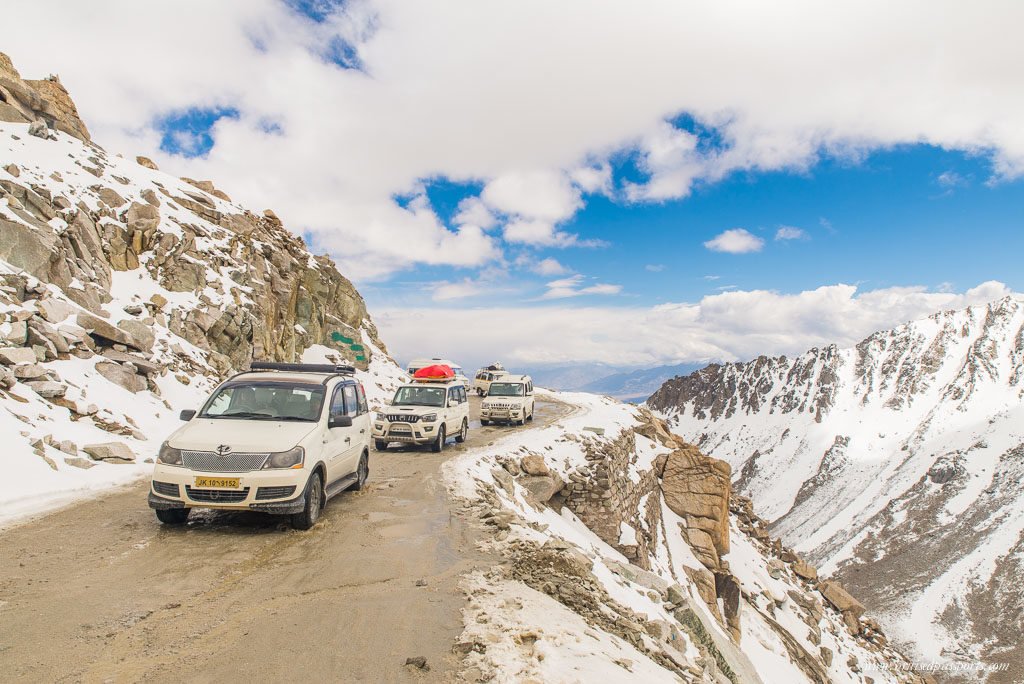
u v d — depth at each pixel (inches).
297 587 239.5
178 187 1221.7
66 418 493.0
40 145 953.5
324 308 1407.5
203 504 288.8
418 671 169.5
